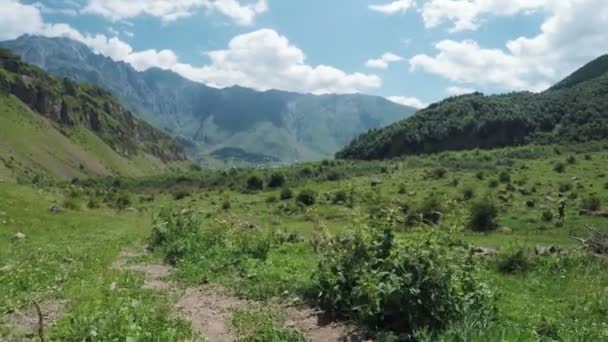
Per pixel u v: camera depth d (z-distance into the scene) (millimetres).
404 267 10391
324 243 13258
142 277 15914
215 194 120375
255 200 98562
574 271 19031
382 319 10453
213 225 23172
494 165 117188
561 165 94562
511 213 61438
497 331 9250
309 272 15578
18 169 188875
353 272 11609
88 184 175125
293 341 9805
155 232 25109
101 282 13852
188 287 14859
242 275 15875
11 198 39906
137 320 9164
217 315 11734
